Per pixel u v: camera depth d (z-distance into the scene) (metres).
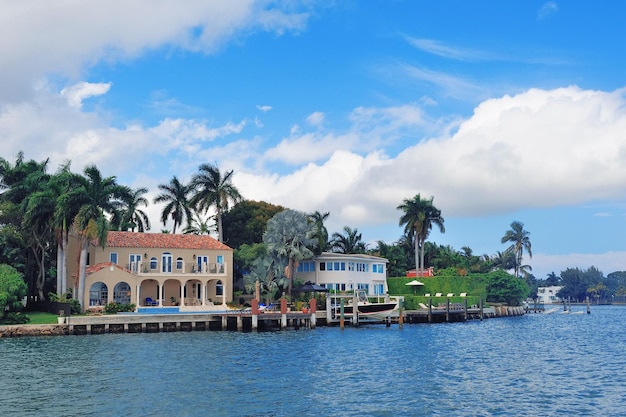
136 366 35.81
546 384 31.72
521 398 28.05
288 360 38.84
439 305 85.00
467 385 31.08
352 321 68.19
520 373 35.28
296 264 77.81
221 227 89.81
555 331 69.50
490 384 31.47
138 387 29.50
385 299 77.44
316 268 82.94
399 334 58.72
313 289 74.44
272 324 64.06
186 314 59.94
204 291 72.44
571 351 47.34
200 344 47.59
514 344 52.16
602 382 32.50
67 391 28.50
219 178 90.50
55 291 79.56
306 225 77.88
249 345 47.16
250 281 74.31
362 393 28.64
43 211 65.19
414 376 33.50
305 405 26.08
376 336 56.06
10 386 29.64
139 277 67.94
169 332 57.66
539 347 50.00
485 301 98.56
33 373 33.31
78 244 69.81
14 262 73.00
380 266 91.69
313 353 42.53
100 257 70.00
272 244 75.75
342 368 35.88
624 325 83.56
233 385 30.20
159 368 35.16
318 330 62.06
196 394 28.02
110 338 51.97
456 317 82.75
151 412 24.61
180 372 33.84
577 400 27.73
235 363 37.31
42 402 26.23
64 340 50.09
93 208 61.41
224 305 71.25
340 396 27.92
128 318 57.47
